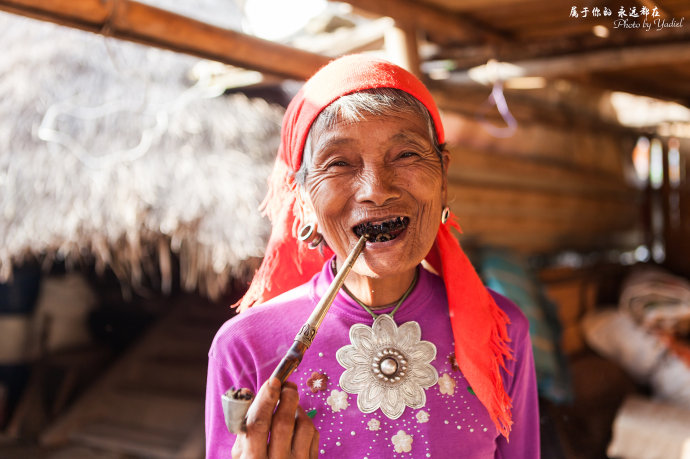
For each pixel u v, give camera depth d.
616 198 6.11
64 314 5.48
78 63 3.89
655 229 6.70
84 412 4.78
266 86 4.07
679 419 3.62
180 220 3.24
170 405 4.75
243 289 5.57
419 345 1.16
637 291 4.61
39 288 5.48
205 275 3.50
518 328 1.31
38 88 3.78
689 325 4.59
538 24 2.78
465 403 1.16
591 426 3.85
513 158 4.38
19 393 5.21
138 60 3.91
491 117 4.05
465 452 1.14
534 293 3.83
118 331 5.85
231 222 3.30
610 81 3.76
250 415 0.90
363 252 1.07
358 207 1.07
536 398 1.39
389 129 1.06
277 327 1.17
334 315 1.17
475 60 3.05
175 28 2.24
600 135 5.68
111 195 3.33
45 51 3.92
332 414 1.12
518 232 4.51
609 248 5.97
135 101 3.73
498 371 1.20
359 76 1.08
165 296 5.98
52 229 3.35
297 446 0.92
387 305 1.19
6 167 3.55
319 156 1.09
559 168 4.94
